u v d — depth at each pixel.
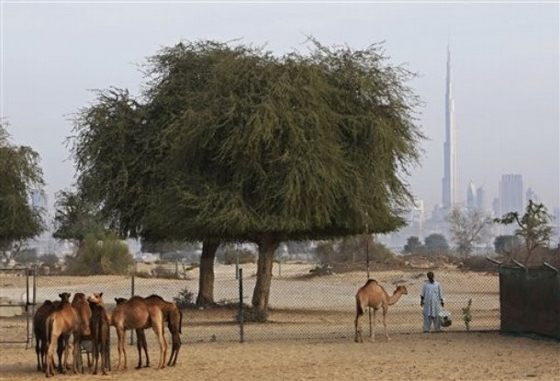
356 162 62.47
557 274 45.69
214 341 48.72
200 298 72.19
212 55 67.69
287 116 58.34
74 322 36.66
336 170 59.94
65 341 36.94
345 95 63.62
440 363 39.22
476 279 106.88
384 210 63.62
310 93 60.03
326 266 131.50
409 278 111.38
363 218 61.78
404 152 64.38
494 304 76.38
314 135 59.53
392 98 65.06
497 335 49.19
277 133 58.81
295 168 58.00
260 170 58.81
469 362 39.44
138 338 38.59
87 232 137.62
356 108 63.88
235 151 58.66
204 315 66.00
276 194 58.34
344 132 63.06
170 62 69.31
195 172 61.53
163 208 62.16
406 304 77.19
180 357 41.91
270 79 60.31
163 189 64.62
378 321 61.75
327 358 41.25
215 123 59.62
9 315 66.12
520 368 37.59
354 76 63.59
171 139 64.31
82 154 71.69
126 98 72.06
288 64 61.31
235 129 58.72
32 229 81.12
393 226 66.56
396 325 58.41
